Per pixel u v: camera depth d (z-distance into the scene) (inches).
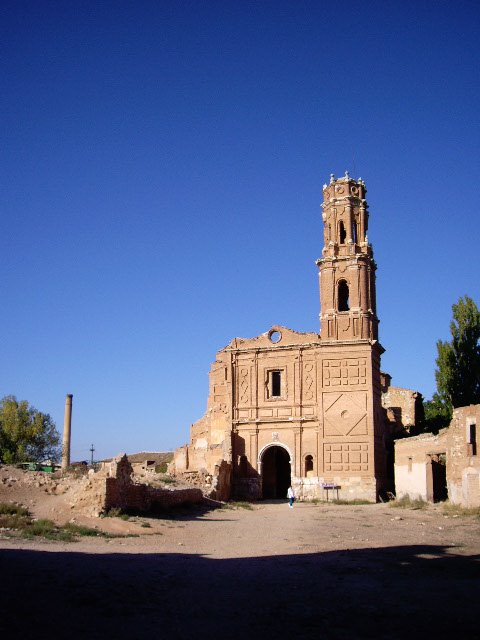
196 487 2357.3
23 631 547.8
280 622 619.8
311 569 940.6
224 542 1311.5
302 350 2918.3
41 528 1259.2
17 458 3909.9
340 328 2878.9
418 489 2388.0
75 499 1529.3
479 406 1936.5
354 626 610.2
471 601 719.7
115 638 545.3
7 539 1138.7
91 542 1197.1
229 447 2891.2
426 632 591.5
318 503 2664.9
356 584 818.2
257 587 786.8
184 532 1461.6
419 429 3142.2
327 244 3034.0
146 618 615.5
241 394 2965.1
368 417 2755.9
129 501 1668.3
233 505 2377.0
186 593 735.1
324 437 2780.5
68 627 569.9
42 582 733.9
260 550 1181.1
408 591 775.1
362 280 2920.8
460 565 987.9
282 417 2876.5
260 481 2859.3
